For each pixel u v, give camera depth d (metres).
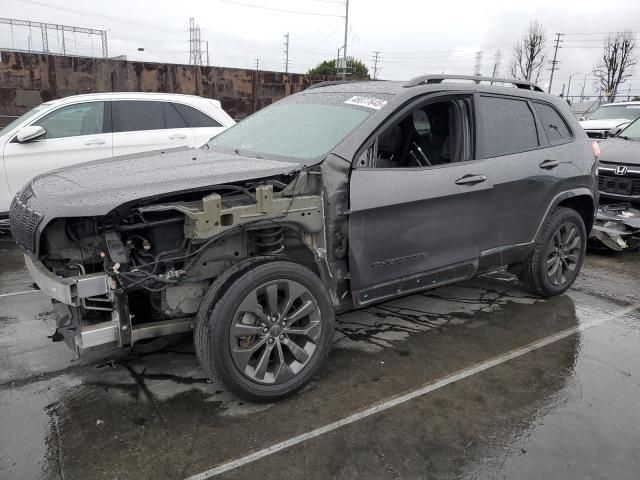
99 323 2.91
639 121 8.09
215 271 3.12
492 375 3.55
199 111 7.75
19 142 6.53
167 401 3.15
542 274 4.79
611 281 5.78
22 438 2.78
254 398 3.06
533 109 4.61
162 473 2.54
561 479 2.56
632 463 2.69
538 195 4.52
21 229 3.03
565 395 3.32
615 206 6.92
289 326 3.18
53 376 3.43
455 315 4.61
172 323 3.09
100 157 6.99
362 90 4.05
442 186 3.76
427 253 3.82
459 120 4.01
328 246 3.32
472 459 2.69
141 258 2.97
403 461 2.66
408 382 3.43
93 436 2.80
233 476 2.52
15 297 4.91
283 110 4.39
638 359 3.86
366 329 4.26
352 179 3.35
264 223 3.11
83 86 13.81
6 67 13.00
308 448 2.74
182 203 2.93
